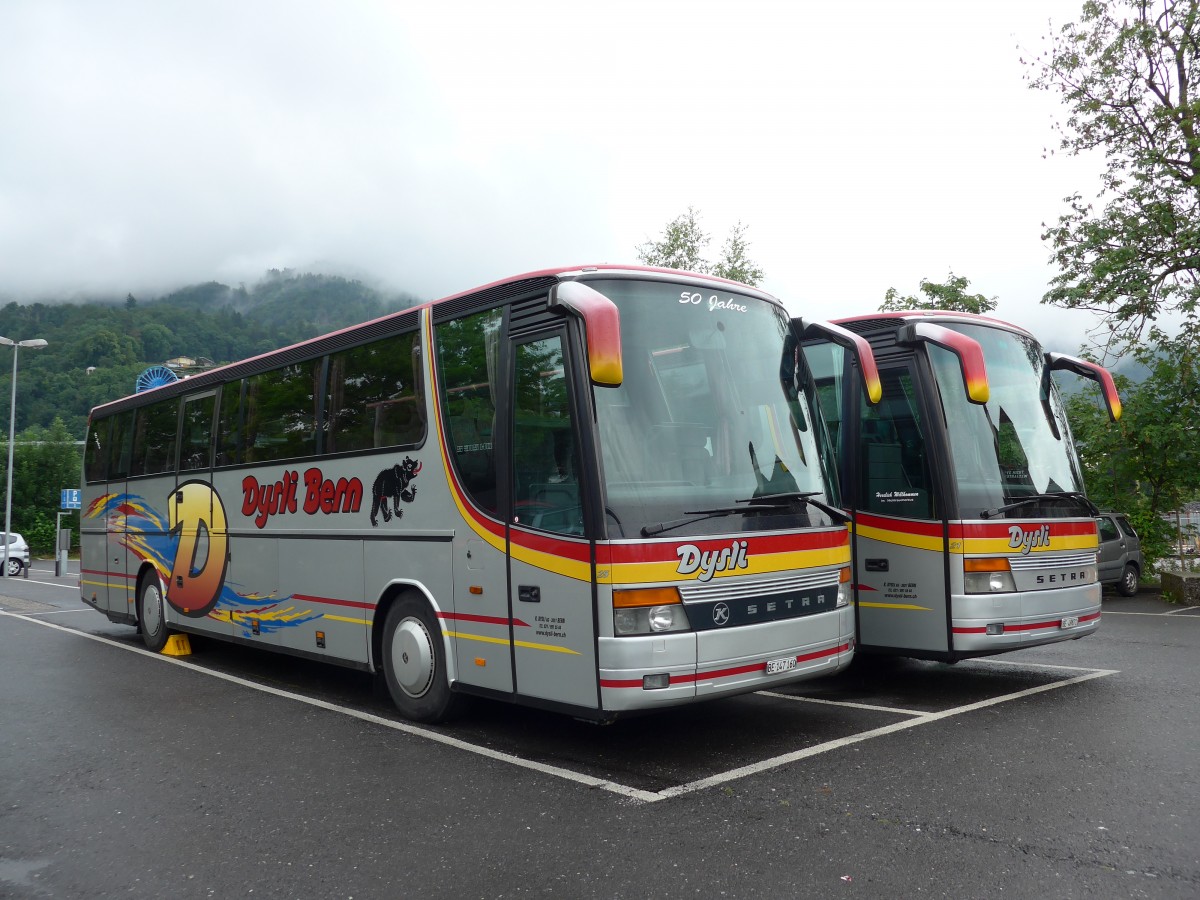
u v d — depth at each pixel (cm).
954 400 800
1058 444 858
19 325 19525
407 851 459
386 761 623
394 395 752
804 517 638
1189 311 1855
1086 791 523
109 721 772
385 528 750
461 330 688
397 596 750
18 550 3497
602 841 463
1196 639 1157
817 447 681
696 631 564
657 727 696
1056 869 415
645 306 616
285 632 885
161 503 1138
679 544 565
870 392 679
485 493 649
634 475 574
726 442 617
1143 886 396
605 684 551
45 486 6247
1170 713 714
